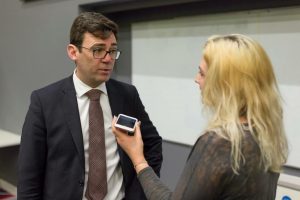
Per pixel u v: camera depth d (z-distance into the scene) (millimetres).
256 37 1619
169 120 2035
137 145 1139
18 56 2541
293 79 1515
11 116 2637
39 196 1294
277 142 889
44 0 2252
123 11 2166
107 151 1346
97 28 1200
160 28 2002
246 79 857
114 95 1395
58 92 1319
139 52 2145
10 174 2535
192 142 1920
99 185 1305
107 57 1231
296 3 1455
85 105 1333
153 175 1065
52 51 2236
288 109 1542
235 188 829
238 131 829
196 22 1830
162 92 2051
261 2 1568
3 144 2180
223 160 822
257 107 850
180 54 1923
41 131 1272
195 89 1866
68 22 2092
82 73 1293
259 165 840
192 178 859
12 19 2561
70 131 1276
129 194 1373
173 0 1757
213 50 896
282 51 1539
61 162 1272
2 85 2717
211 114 901
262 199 868
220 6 1714
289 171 1572
